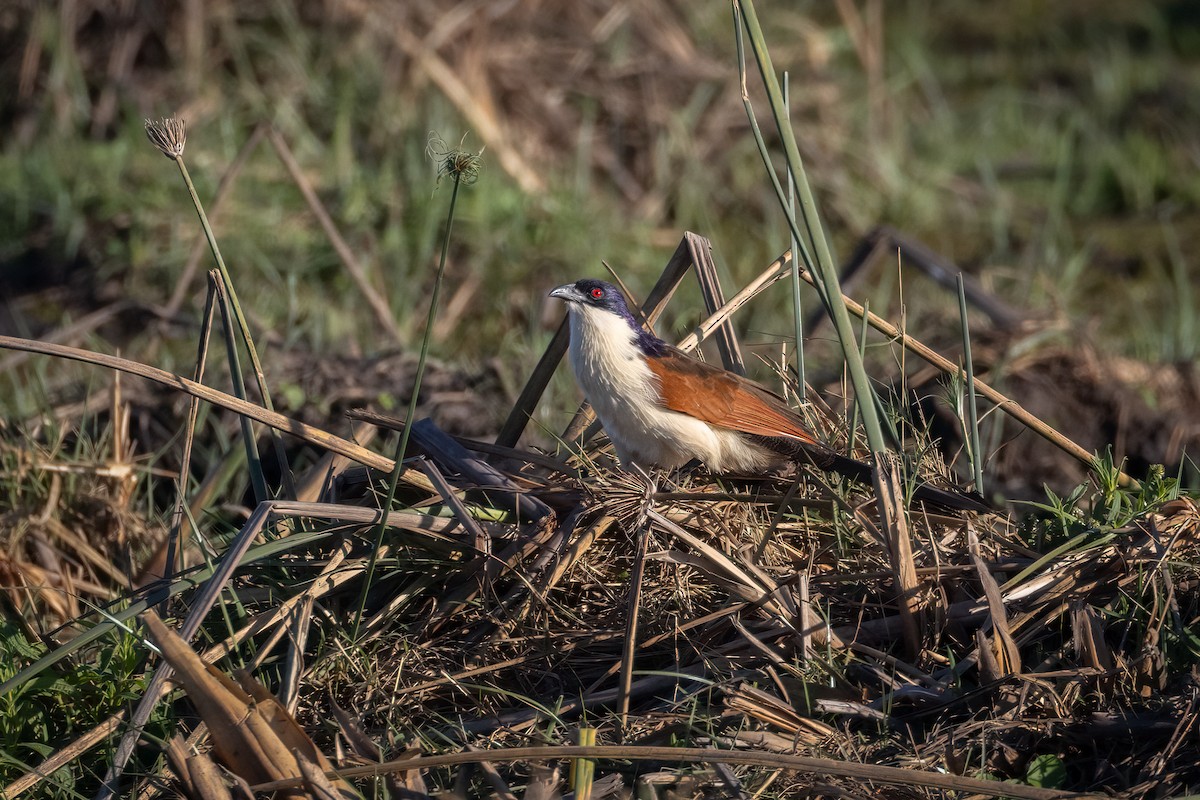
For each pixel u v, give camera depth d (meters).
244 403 6.48
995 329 11.43
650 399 7.43
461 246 14.09
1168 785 5.27
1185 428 10.49
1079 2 25.62
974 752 5.49
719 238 15.58
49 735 6.19
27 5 16.14
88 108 15.98
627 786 5.38
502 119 16.34
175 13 16.08
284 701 5.71
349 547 6.52
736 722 5.66
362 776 5.20
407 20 16.22
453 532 6.43
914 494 6.63
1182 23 24.14
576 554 6.32
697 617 6.30
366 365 11.15
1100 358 11.25
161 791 5.57
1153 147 18.27
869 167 17.23
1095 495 7.35
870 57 19.23
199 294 13.19
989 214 16.77
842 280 12.05
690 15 18.95
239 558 5.88
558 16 17.53
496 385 11.27
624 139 16.72
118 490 8.82
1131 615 6.02
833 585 6.42
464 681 6.15
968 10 25.47
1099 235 16.33
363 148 15.39
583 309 7.52
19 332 12.73
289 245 13.76
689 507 6.72
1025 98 20.77
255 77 16.12
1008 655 5.71
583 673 6.20
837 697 5.81
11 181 14.87
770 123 17.14
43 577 8.06
